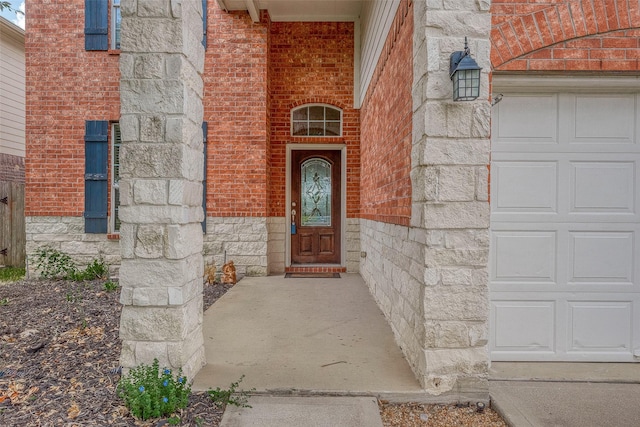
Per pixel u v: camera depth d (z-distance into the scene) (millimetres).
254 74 6547
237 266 6598
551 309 3039
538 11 2791
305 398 2482
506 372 2875
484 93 2471
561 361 3041
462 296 2494
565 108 3039
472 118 2461
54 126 6543
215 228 6582
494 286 3031
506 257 3033
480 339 2498
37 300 4797
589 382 2762
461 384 2512
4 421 2143
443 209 2480
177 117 2510
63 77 6535
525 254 3031
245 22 6535
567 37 2789
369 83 5727
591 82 2906
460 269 2490
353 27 6941
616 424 2264
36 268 6414
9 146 8539
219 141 6574
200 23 2852
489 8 2469
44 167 6551
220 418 2244
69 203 6562
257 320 4129
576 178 3043
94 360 2973
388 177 4035
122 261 2518
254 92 6562
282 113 6984
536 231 3027
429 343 2508
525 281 3031
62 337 3465
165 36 2504
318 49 6961
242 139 6566
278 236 7016
